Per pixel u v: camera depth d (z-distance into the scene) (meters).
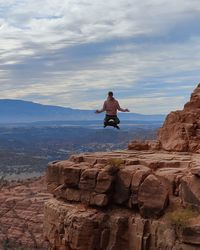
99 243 28.72
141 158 31.20
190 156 31.30
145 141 37.94
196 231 24.06
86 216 28.92
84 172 30.14
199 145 33.69
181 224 24.78
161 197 26.80
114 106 37.75
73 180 31.02
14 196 178.38
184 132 35.00
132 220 27.78
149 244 26.59
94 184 29.70
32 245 142.25
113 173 29.42
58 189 32.31
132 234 27.66
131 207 28.38
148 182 27.38
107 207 29.52
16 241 146.75
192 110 36.91
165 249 25.53
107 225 28.69
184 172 27.16
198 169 25.16
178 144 34.44
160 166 29.22
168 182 26.97
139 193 27.69
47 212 33.12
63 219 30.73
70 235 29.41
